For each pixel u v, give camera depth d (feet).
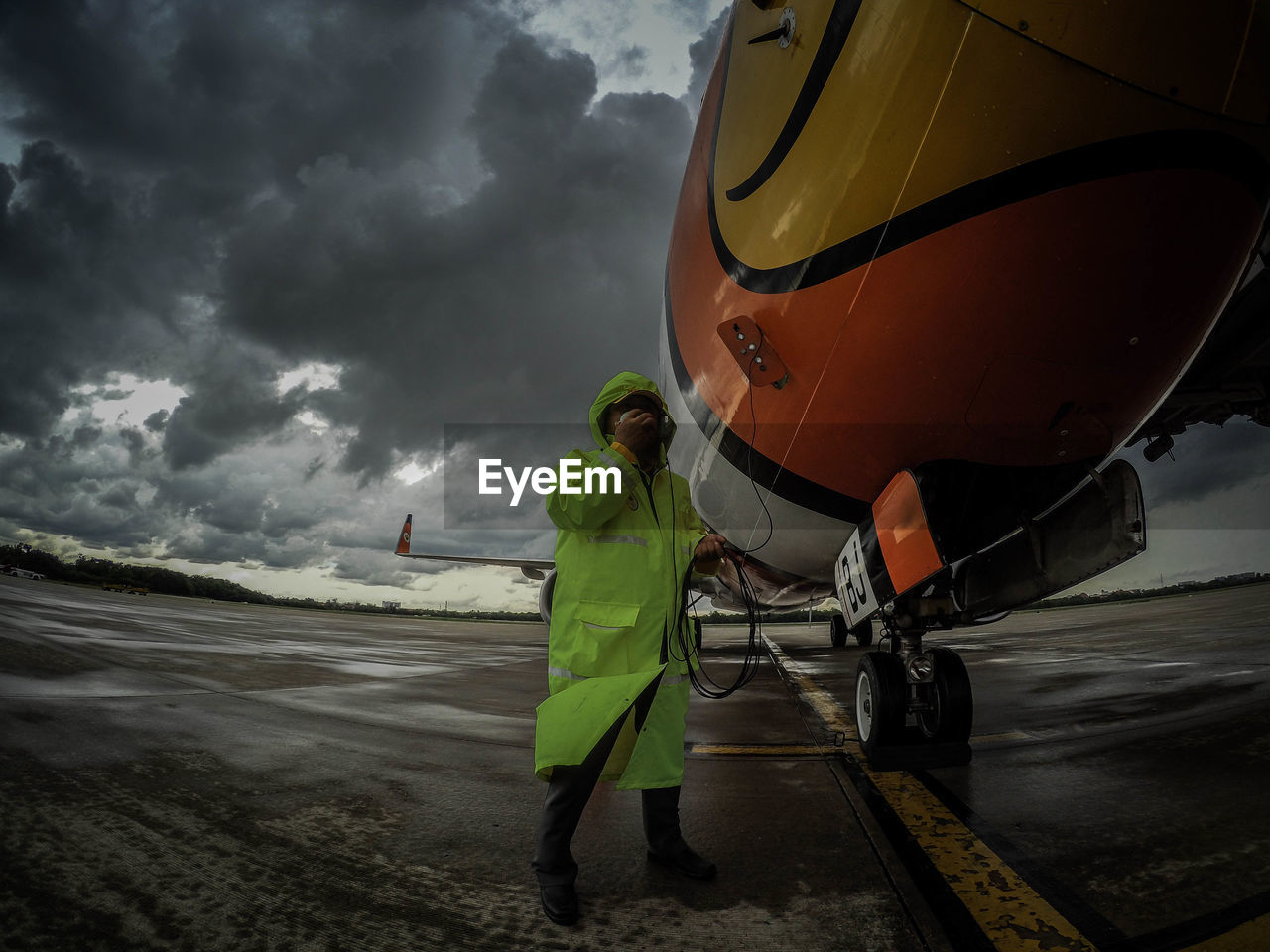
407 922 5.63
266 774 10.14
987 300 7.92
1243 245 8.08
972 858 6.79
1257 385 16.51
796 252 8.69
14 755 10.21
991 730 13.29
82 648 24.07
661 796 6.80
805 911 5.77
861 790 9.39
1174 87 6.61
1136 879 6.12
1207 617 47.83
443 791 9.52
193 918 5.58
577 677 6.24
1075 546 10.82
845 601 12.38
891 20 6.90
